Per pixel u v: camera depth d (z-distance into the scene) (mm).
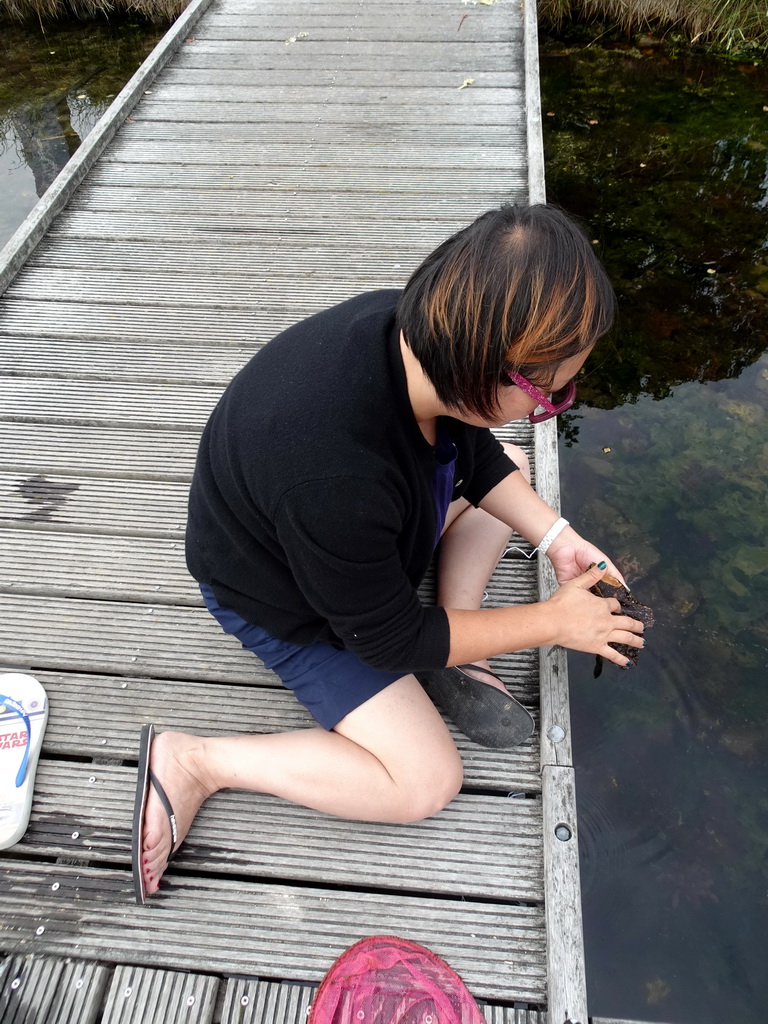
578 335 819
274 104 3688
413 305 879
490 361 828
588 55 5543
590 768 1697
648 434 2553
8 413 2180
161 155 3320
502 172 3135
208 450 1188
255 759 1304
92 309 2533
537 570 1759
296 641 1270
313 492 944
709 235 3533
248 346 2387
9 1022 1171
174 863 1328
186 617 1700
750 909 1470
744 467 2426
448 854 1329
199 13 4516
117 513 1916
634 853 1557
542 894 1280
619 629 1307
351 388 957
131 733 1512
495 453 1478
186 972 1211
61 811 1409
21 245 2709
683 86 5094
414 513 1094
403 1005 1144
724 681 1854
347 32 4305
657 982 1382
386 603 1071
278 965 1215
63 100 5570
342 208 2963
